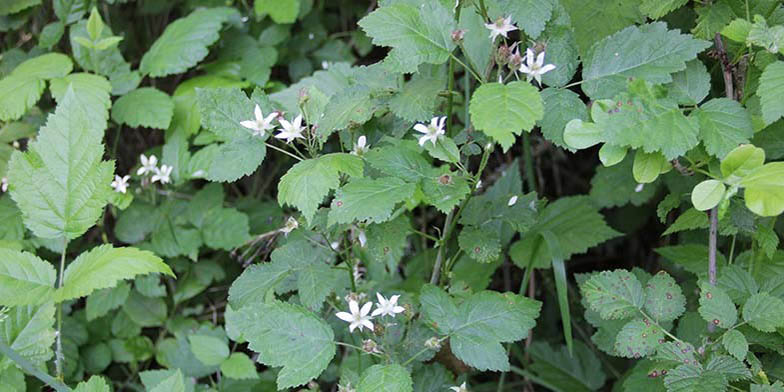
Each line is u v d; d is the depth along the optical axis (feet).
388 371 2.21
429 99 2.37
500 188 2.92
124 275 2.34
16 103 2.85
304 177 2.23
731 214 2.38
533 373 3.01
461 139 2.45
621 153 2.30
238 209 3.20
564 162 3.57
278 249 2.48
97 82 2.89
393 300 2.37
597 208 3.01
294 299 2.56
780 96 2.25
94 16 2.93
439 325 2.35
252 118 2.39
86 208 2.43
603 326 2.59
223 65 3.22
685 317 2.52
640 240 3.43
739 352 2.20
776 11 2.42
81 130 2.44
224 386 2.80
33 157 2.41
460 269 3.00
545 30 2.37
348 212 2.23
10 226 2.84
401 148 2.37
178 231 3.01
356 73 2.48
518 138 3.40
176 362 2.88
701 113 2.32
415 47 2.27
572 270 3.53
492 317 2.34
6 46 3.32
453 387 2.47
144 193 3.09
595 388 2.94
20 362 2.34
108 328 3.04
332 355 2.27
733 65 2.43
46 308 2.43
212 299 3.18
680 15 2.68
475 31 2.48
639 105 2.27
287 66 3.49
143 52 3.48
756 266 2.52
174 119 3.05
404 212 2.90
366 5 3.50
